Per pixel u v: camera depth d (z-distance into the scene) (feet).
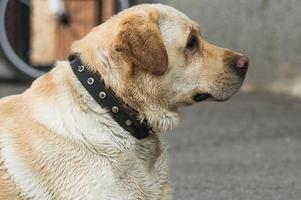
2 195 21.63
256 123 42.65
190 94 23.22
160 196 22.71
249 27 52.44
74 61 22.52
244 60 23.59
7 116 22.43
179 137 39.78
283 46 51.80
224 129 41.42
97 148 21.65
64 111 21.90
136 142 22.26
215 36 53.06
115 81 22.08
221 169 34.19
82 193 21.35
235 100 48.44
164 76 22.54
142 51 21.75
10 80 51.31
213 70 23.31
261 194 30.58
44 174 21.54
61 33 48.32
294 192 30.81
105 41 22.31
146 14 22.43
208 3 53.01
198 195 30.55
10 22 47.98
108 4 48.24
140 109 22.40
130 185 21.91
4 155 21.79
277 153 36.88
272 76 51.96
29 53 48.39
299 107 46.68
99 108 22.03
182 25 23.03
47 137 21.67
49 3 47.73
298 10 51.39
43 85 22.62
